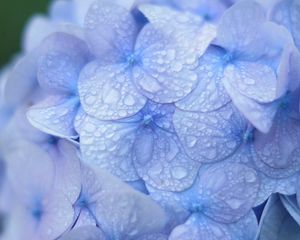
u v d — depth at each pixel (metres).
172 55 0.34
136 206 0.32
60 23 0.38
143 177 0.33
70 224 0.33
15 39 0.63
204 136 0.33
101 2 0.35
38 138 0.35
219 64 0.34
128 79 0.34
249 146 0.33
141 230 0.33
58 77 0.35
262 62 0.34
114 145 0.33
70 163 0.34
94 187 0.33
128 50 0.35
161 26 0.35
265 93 0.33
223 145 0.33
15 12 0.64
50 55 0.35
